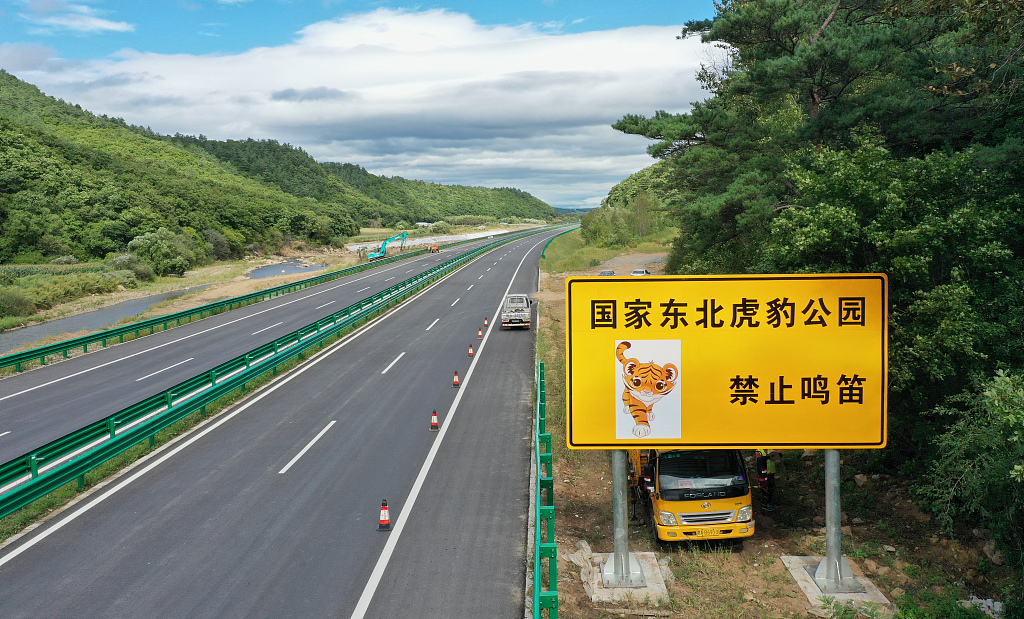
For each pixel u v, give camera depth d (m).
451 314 41.03
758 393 11.13
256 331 35.47
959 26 19.12
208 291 56.81
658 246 86.75
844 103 21.28
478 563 11.56
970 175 13.73
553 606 9.14
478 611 10.02
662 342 11.17
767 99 24.95
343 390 23.92
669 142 25.09
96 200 95.81
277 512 13.70
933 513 13.22
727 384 11.15
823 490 15.53
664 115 25.94
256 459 16.98
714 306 11.12
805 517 14.19
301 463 16.66
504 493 14.77
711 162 24.78
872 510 14.16
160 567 11.37
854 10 25.56
